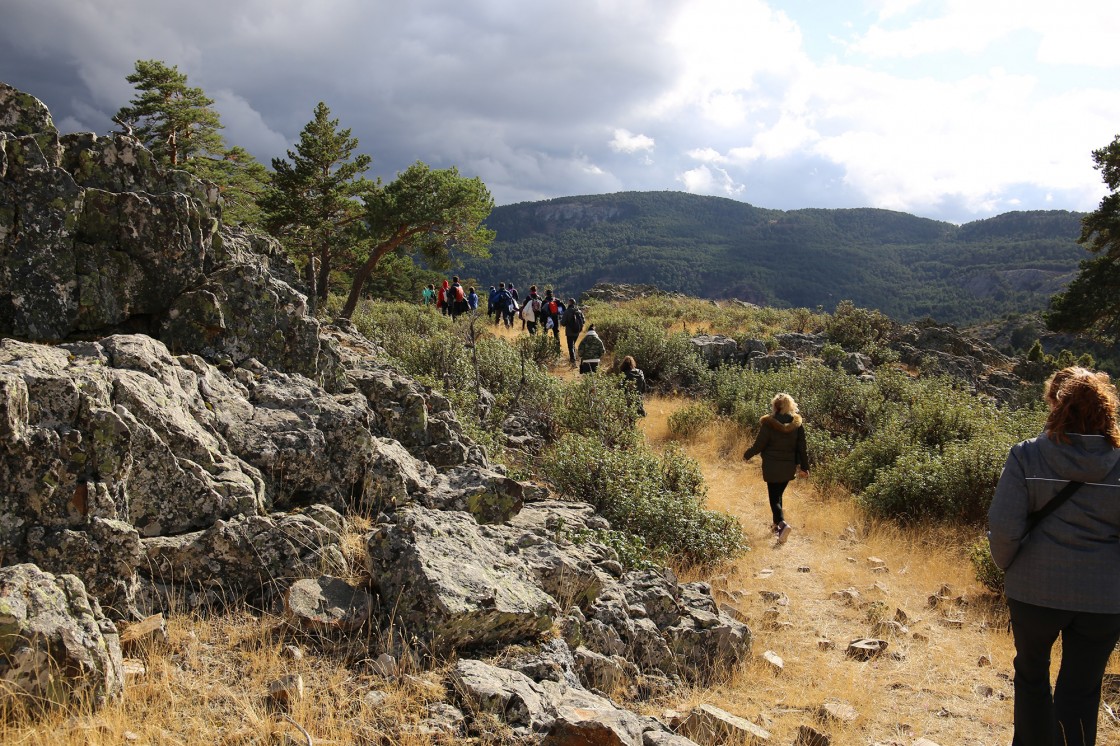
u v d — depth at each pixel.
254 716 2.92
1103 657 3.05
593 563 5.45
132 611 3.46
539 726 3.17
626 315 29.73
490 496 5.67
